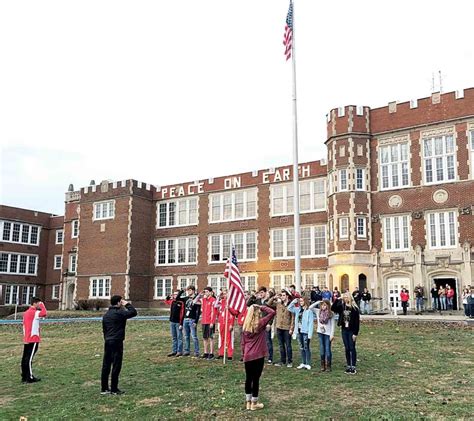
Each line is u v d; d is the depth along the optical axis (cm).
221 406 952
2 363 1576
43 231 6244
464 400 966
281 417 877
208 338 1519
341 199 3431
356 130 3481
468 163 3125
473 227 3052
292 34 2427
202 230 4566
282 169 4175
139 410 945
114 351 1095
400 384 1113
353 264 3325
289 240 4050
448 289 2973
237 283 1389
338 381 1152
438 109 3275
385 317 2480
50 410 966
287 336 1365
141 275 4731
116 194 4822
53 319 3262
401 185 3353
